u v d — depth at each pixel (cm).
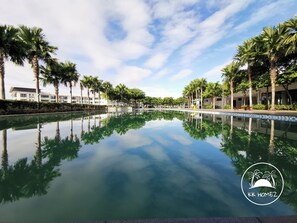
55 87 2734
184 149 580
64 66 2852
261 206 250
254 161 447
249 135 801
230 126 1109
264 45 1947
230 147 596
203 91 5516
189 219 199
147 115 2438
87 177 358
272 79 1967
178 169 401
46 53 2161
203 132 923
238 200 267
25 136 788
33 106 2008
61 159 475
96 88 4694
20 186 321
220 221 196
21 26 1923
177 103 9850
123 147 609
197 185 318
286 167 404
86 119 1667
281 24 1791
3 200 273
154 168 407
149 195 283
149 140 729
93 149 582
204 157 489
